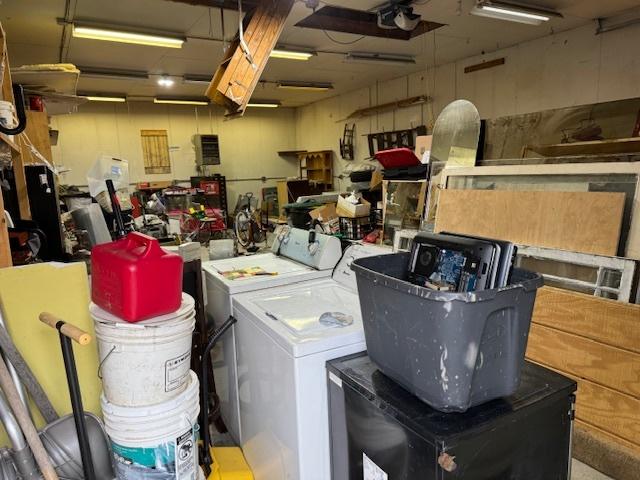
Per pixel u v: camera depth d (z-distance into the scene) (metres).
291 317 1.74
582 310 2.02
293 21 4.83
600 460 1.95
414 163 3.47
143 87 8.09
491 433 1.03
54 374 1.68
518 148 3.05
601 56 5.16
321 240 2.50
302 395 1.46
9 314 1.60
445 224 2.83
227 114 3.31
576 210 2.14
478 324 0.97
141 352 1.30
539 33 5.61
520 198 2.39
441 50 6.39
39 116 3.36
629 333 1.85
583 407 2.03
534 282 1.04
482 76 6.64
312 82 8.51
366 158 9.15
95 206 3.17
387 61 6.75
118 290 1.29
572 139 3.21
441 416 1.06
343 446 1.42
